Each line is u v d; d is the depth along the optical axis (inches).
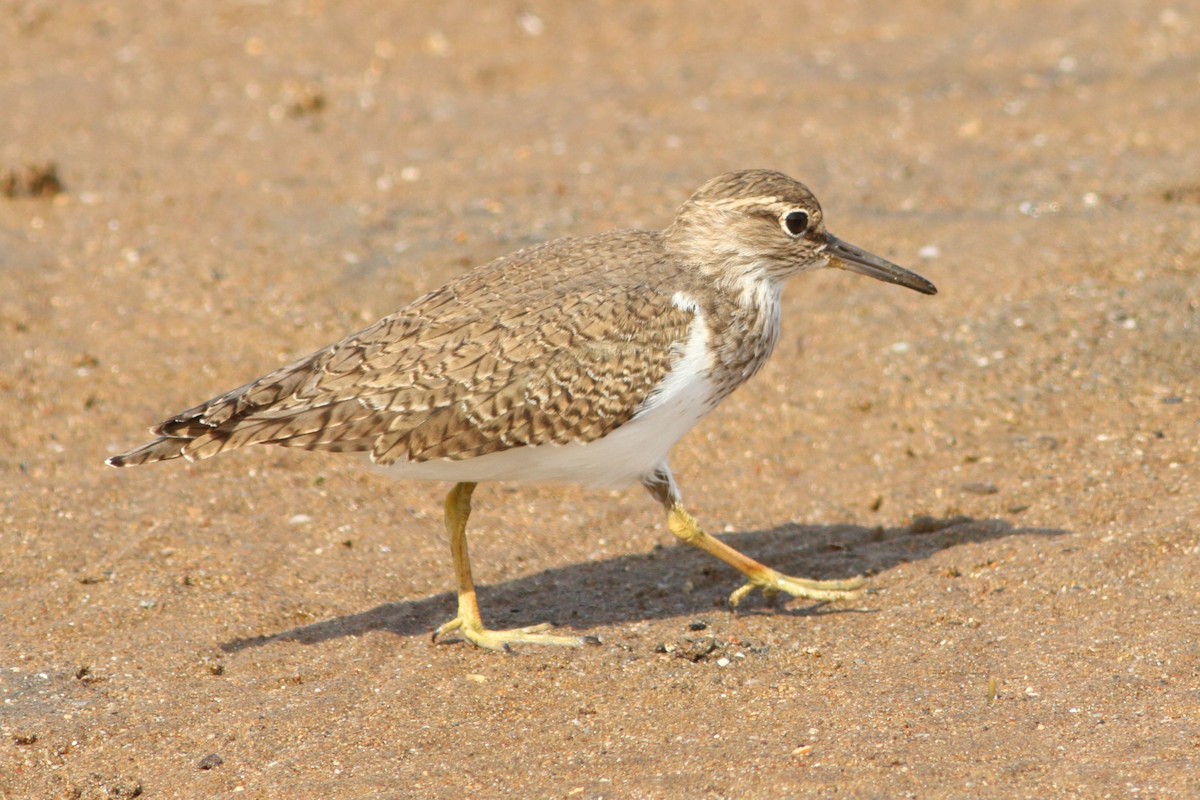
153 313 628.1
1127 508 469.7
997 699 374.0
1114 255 630.5
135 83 904.9
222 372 585.9
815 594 440.5
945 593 438.6
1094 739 349.4
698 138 799.7
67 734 373.4
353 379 409.1
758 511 506.6
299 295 636.7
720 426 558.9
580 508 518.3
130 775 358.6
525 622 441.4
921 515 490.6
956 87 853.2
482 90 901.8
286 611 443.5
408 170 773.3
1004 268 631.2
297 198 738.2
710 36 969.5
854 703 377.1
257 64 933.8
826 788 334.6
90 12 1006.4
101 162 788.0
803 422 554.9
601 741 367.2
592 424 413.1
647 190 728.3
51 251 681.6
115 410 559.8
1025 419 535.2
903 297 620.7
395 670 410.3
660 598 456.4
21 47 956.0
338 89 898.1
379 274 653.9
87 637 424.2
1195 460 494.9
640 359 414.9
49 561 463.5
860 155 762.2
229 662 413.7
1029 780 332.5
